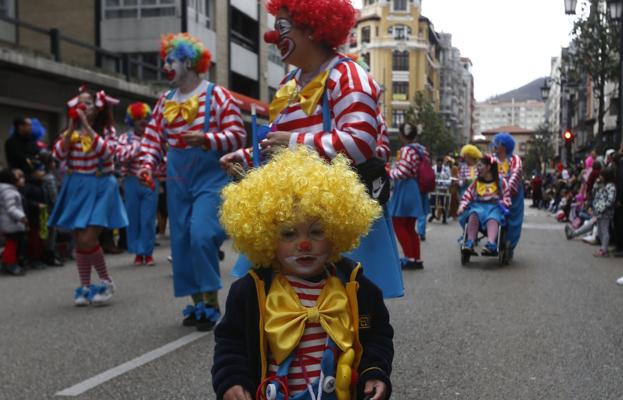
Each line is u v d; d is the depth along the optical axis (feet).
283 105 12.44
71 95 60.23
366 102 11.68
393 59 281.74
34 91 55.83
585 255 38.11
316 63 12.37
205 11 90.89
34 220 32.78
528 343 17.72
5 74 52.54
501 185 32.76
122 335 18.76
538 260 35.60
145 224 33.22
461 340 18.01
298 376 7.89
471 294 24.90
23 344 17.85
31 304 23.61
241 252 8.39
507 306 22.63
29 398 13.60
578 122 177.58
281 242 7.99
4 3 70.33
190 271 19.02
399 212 31.01
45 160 34.71
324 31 12.05
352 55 13.53
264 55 111.86
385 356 8.17
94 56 78.69
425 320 20.38
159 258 36.55
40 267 33.22
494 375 15.01
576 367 15.62
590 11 86.58
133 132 34.73
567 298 24.21
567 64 93.20
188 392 13.89
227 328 8.23
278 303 7.93
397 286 12.11
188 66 18.84
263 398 7.78
